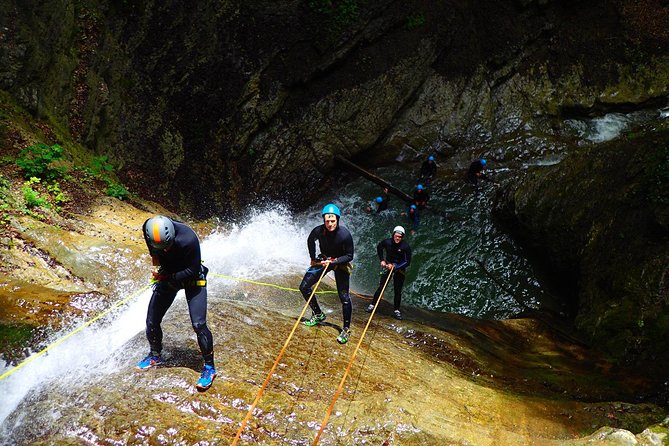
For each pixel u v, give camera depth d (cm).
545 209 1230
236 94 1459
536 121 1798
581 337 941
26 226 765
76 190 980
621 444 440
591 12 1903
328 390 525
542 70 1836
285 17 1541
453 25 1756
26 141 977
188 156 1391
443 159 1714
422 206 1483
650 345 816
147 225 429
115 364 518
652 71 1847
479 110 1758
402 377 590
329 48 1573
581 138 1769
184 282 469
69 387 477
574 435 531
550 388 700
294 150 1538
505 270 1291
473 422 506
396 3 1683
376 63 1631
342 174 1644
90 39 1200
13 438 424
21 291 620
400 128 1705
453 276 1295
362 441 436
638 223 970
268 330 637
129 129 1283
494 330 967
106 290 711
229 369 521
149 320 495
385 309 918
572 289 1166
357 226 1479
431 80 1728
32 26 1062
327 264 602
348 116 1589
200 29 1412
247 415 411
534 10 1853
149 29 1330
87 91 1177
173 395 463
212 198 1407
